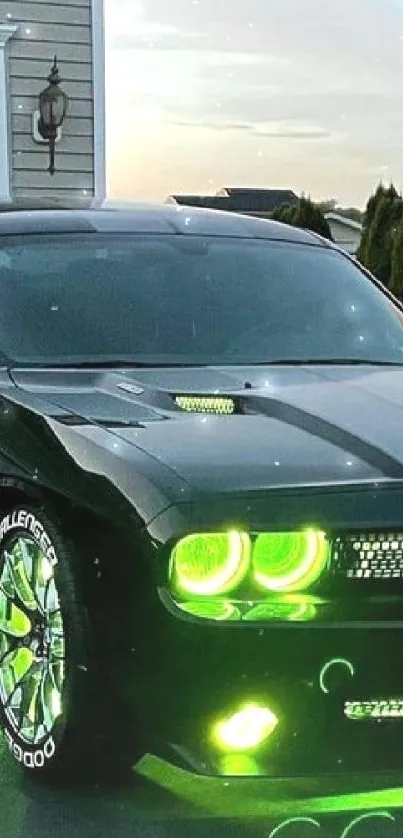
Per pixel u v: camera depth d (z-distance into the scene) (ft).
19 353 13.43
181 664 9.77
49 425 11.46
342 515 9.98
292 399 12.11
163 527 9.91
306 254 16.12
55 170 47.21
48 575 11.11
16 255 14.74
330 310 15.06
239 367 13.53
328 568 9.97
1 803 10.95
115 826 10.45
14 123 46.60
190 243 15.58
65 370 13.14
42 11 46.62
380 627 9.84
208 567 9.90
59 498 10.82
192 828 10.38
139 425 11.28
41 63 46.83
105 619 10.27
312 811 10.64
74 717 10.57
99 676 10.36
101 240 15.25
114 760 10.89
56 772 11.02
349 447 10.84
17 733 11.66
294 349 14.24
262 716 9.84
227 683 9.73
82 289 14.38
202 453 10.61
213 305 14.57
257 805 10.78
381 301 15.80
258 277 15.25
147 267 14.90
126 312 14.15
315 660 9.76
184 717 9.84
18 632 12.01
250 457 10.53
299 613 9.84
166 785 11.19
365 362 14.32
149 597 9.93
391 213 71.05
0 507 12.06
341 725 9.87
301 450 10.72
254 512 9.91
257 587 9.92
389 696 9.90
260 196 116.26
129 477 10.32
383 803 10.80
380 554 10.02
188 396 12.07
